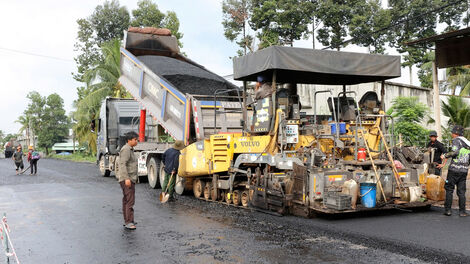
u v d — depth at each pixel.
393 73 9.10
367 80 10.09
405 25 38.12
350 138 8.70
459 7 36.56
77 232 7.07
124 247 6.02
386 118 9.45
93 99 29.12
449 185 7.95
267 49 8.03
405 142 19.75
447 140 19.25
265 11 38.03
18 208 9.72
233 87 12.55
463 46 13.21
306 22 37.44
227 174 10.25
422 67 26.98
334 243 5.93
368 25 37.34
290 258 5.24
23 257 5.63
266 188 8.36
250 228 7.02
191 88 11.84
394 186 8.04
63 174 20.30
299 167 7.80
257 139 8.68
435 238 6.14
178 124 11.51
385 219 7.61
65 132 75.88
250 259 5.23
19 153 21.00
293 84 10.45
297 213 8.01
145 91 13.31
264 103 8.49
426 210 8.58
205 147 10.25
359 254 5.37
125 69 14.73
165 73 12.06
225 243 6.05
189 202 10.33
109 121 17.84
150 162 13.59
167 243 6.17
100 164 19.09
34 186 14.55
